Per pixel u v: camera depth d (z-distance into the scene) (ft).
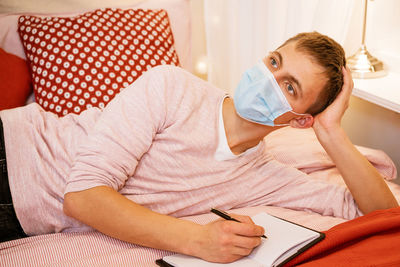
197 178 3.94
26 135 3.95
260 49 6.67
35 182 3.68
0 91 5.10
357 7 5.88
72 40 5.28
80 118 4.17
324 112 4.18
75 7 6.32
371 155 4.83
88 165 3.33
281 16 6.15
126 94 3.74
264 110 3.79
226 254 2.94
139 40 5.58
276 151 4.96
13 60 5.35
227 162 4.09
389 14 5.66
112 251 3.34
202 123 3.98
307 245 3.08
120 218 3.16
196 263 2.99
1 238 3.59
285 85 3.77
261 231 3.05
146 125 3.60
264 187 4.33
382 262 2.85
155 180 3.76
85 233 3.56
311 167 4.89
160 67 3.98
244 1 6.59
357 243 3.25
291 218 4.00
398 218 3.34
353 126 6.50
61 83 5.12
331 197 4.23
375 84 5.32
